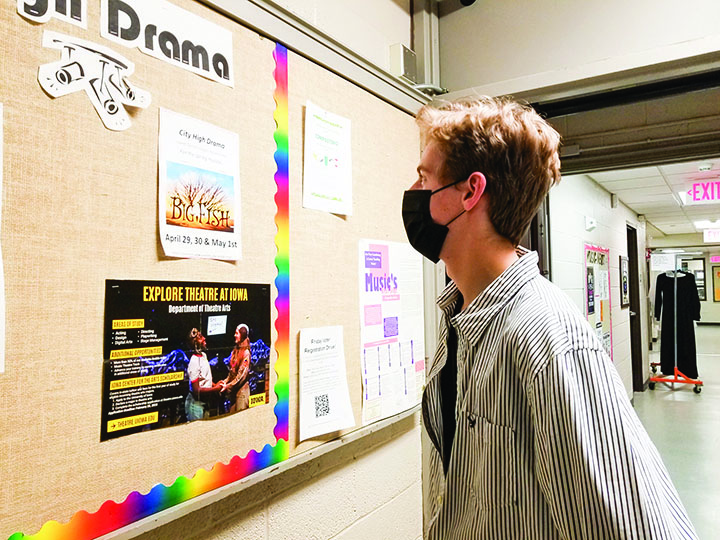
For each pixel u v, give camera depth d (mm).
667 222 8258
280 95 1070
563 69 1590
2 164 638
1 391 630
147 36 811
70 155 709
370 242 1360
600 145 2037
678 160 1966
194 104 884
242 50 982
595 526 609
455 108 913
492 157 818
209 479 885
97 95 743
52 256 687
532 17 1671
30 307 663
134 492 770
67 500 690
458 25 1814
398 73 1582
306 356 1120
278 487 1099
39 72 677
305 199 1135
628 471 608
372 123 1387
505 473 729
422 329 1603
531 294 764
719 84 1544
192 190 876
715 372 7668
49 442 675
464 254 874
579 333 677
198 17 894
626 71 1505
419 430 1651
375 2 1555
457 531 847
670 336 6570
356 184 1311
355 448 1352
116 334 758
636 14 1499
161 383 814
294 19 1104
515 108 861
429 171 909
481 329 807
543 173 842
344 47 1256
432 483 1003
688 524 663
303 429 1099
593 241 4367
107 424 741
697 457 3818
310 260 1146
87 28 730
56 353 687
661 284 6703
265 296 1020
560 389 636
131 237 783
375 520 1422
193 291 873
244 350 966
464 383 849
